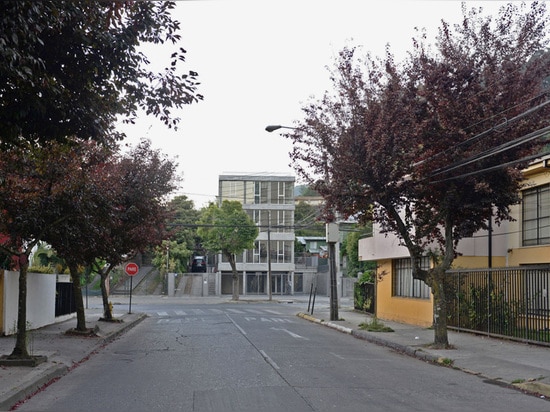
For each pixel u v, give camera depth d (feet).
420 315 84.84
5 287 61.93
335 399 32.24
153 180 74.33
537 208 71.15
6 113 31.32
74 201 45.50
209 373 41.42
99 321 88.94
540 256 69.26
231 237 180.34
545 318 57.77
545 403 33.35
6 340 58.08
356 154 56.85
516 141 44.57
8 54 26.09
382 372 43.57
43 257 123.13
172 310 132.36
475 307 68.95
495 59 51.98
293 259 223.71
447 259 57.57
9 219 46.01
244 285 222.48
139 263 265.34
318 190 59.82
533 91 51.90
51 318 80.84
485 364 47.09
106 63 34.50
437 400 32.99
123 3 33.27
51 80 31.78
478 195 54.80
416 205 59.21
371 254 101.86
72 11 31.04
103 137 37.32
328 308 139.44
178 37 35.60
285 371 42.39
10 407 30.68
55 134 35.81
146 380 38.78
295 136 60.59
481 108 51.70
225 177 219.61
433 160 52.75
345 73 58.54
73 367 45.70
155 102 36.86
